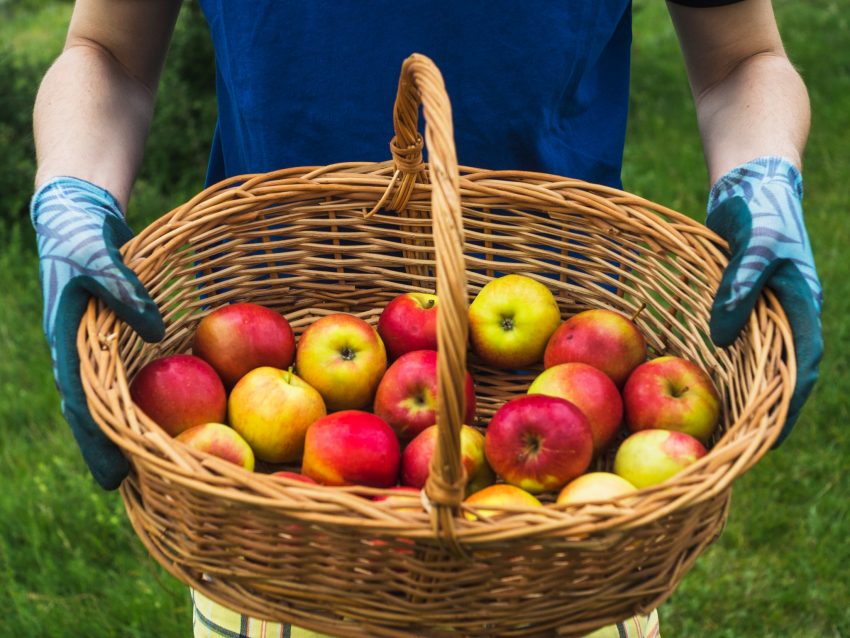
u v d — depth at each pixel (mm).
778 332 1332
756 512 2836
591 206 1581
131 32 1695
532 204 1588
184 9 5258
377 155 1654
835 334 3502
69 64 1674
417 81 1223
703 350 1531
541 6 1575
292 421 1472
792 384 1254
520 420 1380
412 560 1106
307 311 1707
